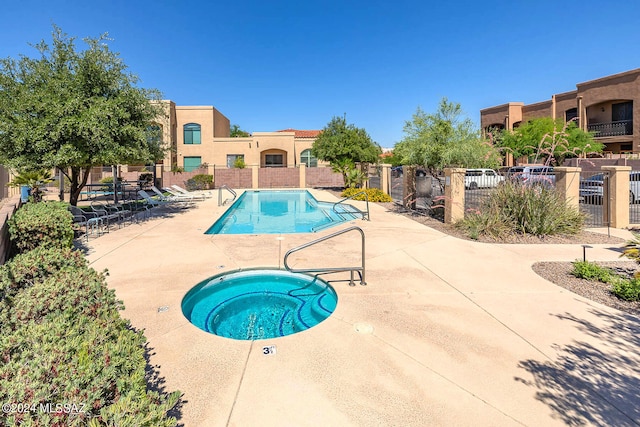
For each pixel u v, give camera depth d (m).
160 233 9.41
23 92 9.53
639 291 4.73
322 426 2.49
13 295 2.96
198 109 34.25
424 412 2.63
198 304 5.33
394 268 6.23
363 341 3.68
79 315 2.55
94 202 17.28
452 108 11.45
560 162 25.62
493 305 4.61
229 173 29.86
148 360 3.30
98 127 9.39
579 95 30.08
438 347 3.56
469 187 13.78
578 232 8.97
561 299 4.82
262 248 7.66
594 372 3.12
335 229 10.14
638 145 26.38
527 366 3.22
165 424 1.73
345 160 22.80
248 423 2.51
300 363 3.27
